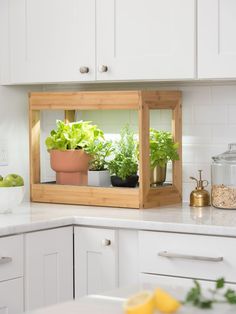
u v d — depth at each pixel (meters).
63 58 3.60
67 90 4.02
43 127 4.09
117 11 3.45
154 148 3.55
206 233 2.91
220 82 3.62
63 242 3.20
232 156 3.42
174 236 2.99
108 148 3.74
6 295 2.95
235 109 3.59
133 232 3.12
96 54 3.51
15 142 3.88
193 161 3.71
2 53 3.78
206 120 3.67
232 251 2.86
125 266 3.15
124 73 3.44
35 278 3.08
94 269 3.20
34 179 3.80
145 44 3.38
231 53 3.20
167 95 3.59
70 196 3.66
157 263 3.03
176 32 3.31
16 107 3.89
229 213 3.29
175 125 3.66
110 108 3.52
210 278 2.91
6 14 3.75
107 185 3.68
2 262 2.90
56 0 3.61
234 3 3.19
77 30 3.55
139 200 3.44
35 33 3.67
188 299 1.60
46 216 3.24
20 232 2.99
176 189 3.67
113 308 1.59
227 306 1.58
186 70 3.29
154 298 1.48
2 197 3.31
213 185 3.48
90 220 3.18
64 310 1.57
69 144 3.71
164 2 3.33
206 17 3.24
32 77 3.69
